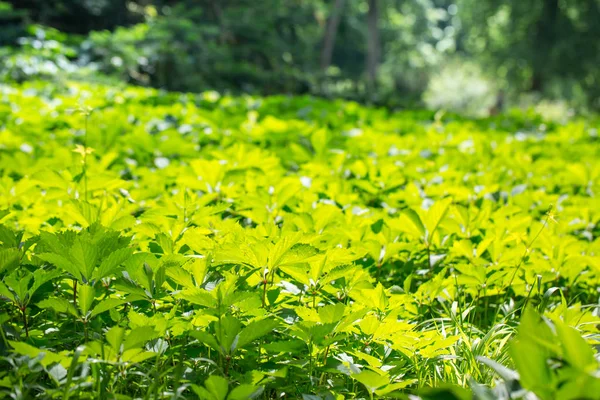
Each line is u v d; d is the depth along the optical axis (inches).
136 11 992.2
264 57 1145.4
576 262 121.6
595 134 310.7
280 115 299.0
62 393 74.2
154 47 727.1
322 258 94.0
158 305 98.6
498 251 122.6
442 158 202.1
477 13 1876.2
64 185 135.3
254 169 169.2
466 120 337.4
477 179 186.1
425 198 156.6
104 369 81.7
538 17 1722.4
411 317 106.8
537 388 55.1
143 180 166.7
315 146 200.8
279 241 88.7
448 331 107.9
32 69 459.5
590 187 190.2
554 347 56.9
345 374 90.7
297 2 1374.3
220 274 98.3
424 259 128.9
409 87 1925.4
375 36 1790.1
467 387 91.5
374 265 121.0
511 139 275.0
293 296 99.3
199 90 766.5
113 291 98.5
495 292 119.2
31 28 565.6
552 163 216.4
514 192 169.6
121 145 209.5
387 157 206.7
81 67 553.3
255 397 79.4
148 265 89.4
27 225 128.6
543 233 129.5
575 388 51.4
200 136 228.5
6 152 188.7
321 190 159.3
